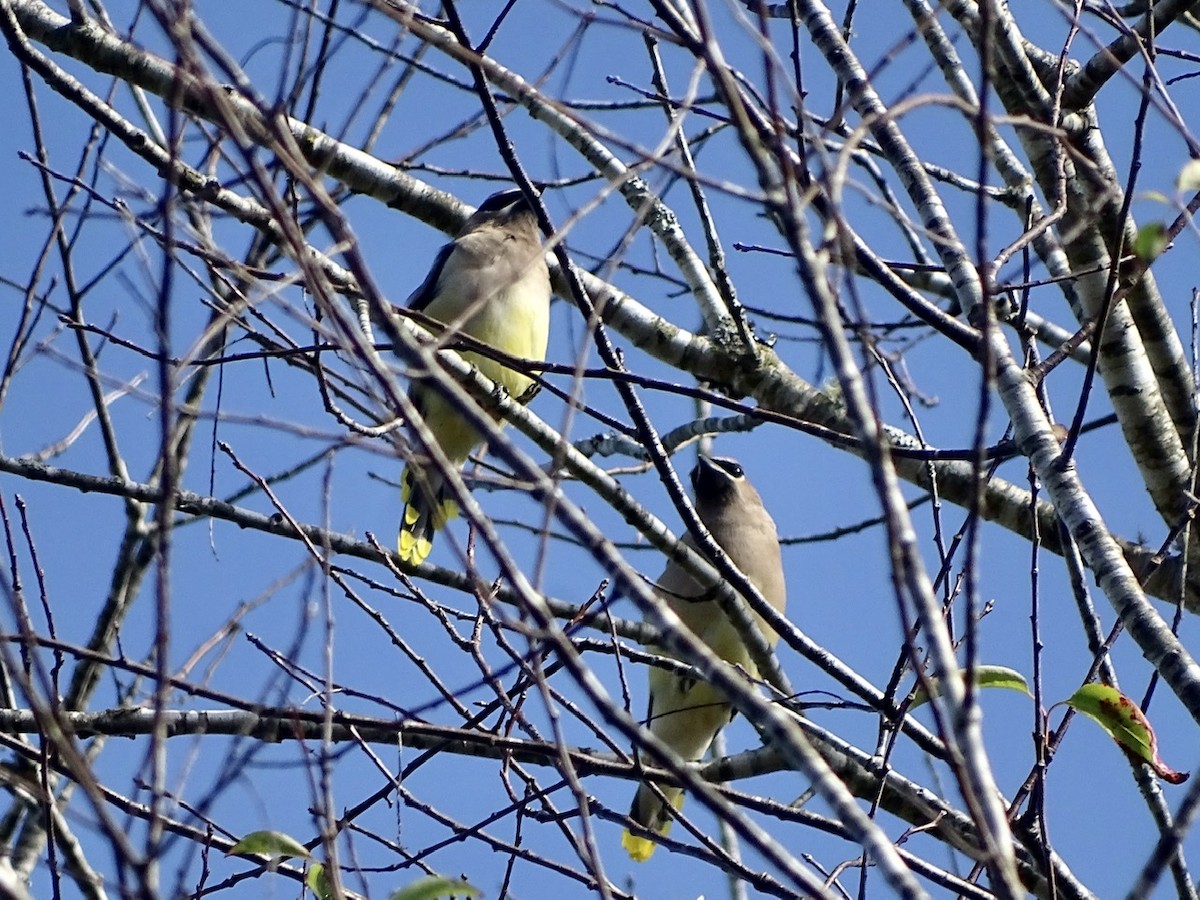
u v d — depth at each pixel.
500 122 8.70
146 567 12.69
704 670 5.20
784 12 10.27
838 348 5.19
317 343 8.72
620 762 8.34
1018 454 8.97
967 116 6.62
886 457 5.20
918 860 7.83
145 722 9.15
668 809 8.16
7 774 7.34
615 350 9.23
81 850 8.89
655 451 9.34
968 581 5.36
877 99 9.42
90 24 10.82
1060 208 8.92
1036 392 8.80
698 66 6.58
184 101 8.18
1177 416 11.05
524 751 8.27
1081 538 7.96
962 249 8.74
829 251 5.48
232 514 10.62
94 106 9.33
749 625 11.12
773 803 8.25
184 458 12.52
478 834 8.09
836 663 9.41
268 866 7.33
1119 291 8.72
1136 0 11.66
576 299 9.10
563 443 6.05
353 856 7.22
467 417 5.41
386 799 8.21
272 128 5.70
